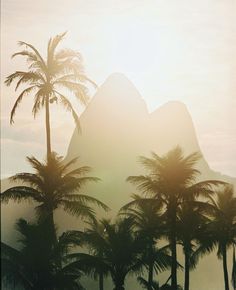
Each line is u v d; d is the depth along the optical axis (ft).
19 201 127.03
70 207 126.41
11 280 112.06
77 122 137.90
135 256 135.74
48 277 114.52
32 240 114.73
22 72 135.74
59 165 127.75
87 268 119.75
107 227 135.74
